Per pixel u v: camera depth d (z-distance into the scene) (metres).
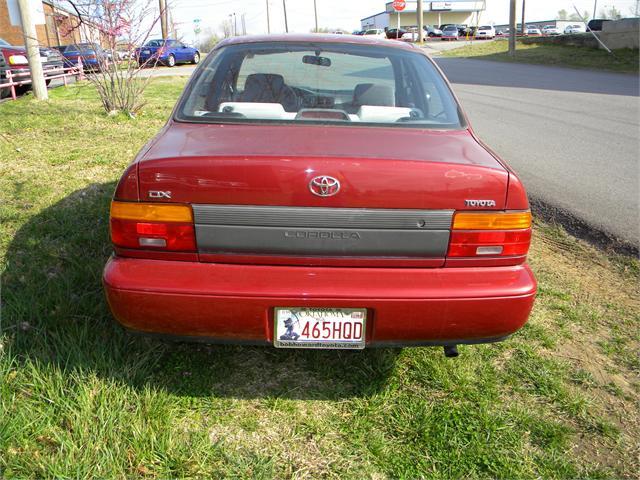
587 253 4.27
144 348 2.71
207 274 2.16
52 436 2.15
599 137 8.46
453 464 2.18
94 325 2.83
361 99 2.95
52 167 5.82
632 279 3.83
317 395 2.53
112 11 8.84
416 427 2.35
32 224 4.12
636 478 2.16
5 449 2.08
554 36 30.48
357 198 2.13
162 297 2.13
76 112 9.20
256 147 2.26
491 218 2.21
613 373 2.79
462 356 2.84
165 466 2.07
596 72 20.30
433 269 2.24
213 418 2.36
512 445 2.28
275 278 2.16
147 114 9.58
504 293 2.21
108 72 9.07
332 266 2.21
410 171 2.14
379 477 2.11
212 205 2.13
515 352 2.91
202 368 2.66
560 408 2.52
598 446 2.32
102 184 5.26
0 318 2.81
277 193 2.12
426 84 3.06
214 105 2.83
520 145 7.88
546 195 5.54
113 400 2.32
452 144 2.49
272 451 2.20
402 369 2.73
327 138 2.42
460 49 34.44
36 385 2.36
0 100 10.77
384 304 2.17
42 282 3.24
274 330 2.22
